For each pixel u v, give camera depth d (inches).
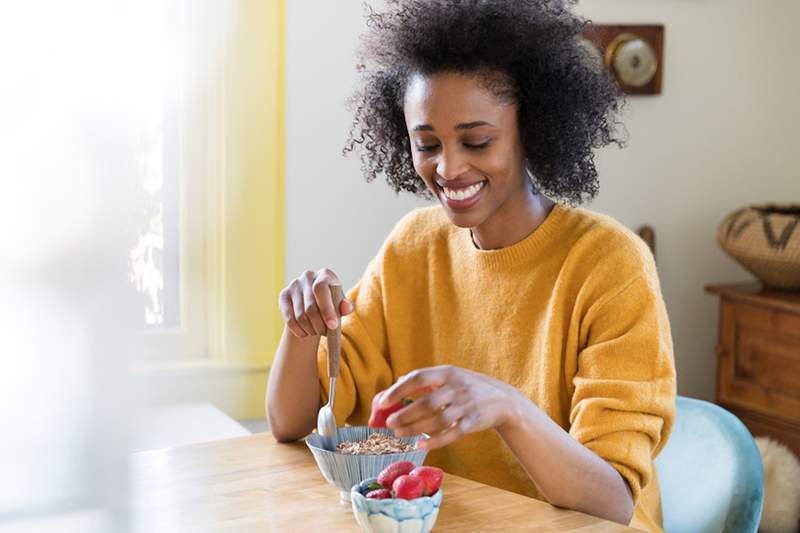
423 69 50.9
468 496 45.0
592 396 48.9
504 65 50.6
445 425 38.9
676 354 125.6
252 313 95.4
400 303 60.8
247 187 94.7
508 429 42.3
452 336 58.7
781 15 124.7
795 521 101.7
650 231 119.9
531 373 54.5
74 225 5.4
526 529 40.5
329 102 99.4
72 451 5.6
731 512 52.6
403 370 60.2
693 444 57.0
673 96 120.6
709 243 125.1
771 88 125.5
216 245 93.9
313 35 98.0
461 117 49.9
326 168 100.1
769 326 111.7
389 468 40.8
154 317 90.0
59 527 5.6
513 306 55.6
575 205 58.0
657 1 118.3
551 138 52.6
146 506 42.8
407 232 62.1
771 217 113.1
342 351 58.9
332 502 43.9
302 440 56.0
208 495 44.8
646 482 48.2
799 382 108.2
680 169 122.2
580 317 52.7
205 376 92.6
